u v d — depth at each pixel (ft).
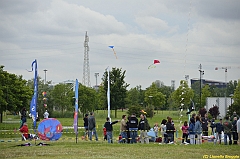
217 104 264.31
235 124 110.22
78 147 95.04
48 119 116.16
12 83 270.46
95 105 348.79
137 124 109.40
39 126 115.14
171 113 396.98
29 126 172.76
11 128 174.81
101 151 87.35
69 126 192.75
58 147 94.84
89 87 351.05
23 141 113.19
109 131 109.40
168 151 88.28
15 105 264.11
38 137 117.91
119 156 79.66
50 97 332.19
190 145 102.47
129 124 108.78
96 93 354.13
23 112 137.69
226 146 100.42
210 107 264.93
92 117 115.24
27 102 280.31
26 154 81.92
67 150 88.58
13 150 88.28
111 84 321.52
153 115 315.17
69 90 342.03
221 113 262.67
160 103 382.63
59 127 115.75
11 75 270.87
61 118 317.01
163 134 113.60
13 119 307.37
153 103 380.78
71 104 335.06
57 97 335.47
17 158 76.02
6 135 136.56
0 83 260.42
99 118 319.88
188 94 310.04
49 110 330.13
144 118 110.83
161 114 376.07
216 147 97.66
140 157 78.43
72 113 336.49
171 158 77.56
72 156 79.15
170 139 110.22
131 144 103.04
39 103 292.61
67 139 123.13
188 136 112.57
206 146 99.91
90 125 115.03
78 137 132.67
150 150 89.71
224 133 107.24
